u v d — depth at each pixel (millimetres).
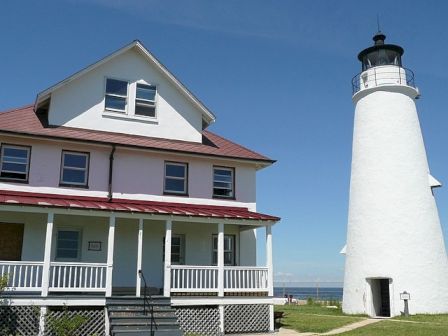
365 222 25453
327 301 38781
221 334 17062
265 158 21781
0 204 15039
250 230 21172
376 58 27500
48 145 18484
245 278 19031
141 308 15781
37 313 14867
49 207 15539
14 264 14836
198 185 20766
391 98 26266
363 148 26438
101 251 18484
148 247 19375
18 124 18391
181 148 20547
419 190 25344
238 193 21422
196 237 20266
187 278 17047
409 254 24359
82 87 19938
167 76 21406
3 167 17703
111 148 19328
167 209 17953
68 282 16906
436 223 25656
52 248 17750
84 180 18891
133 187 19578
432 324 19031
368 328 18078
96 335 14828
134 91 20812
